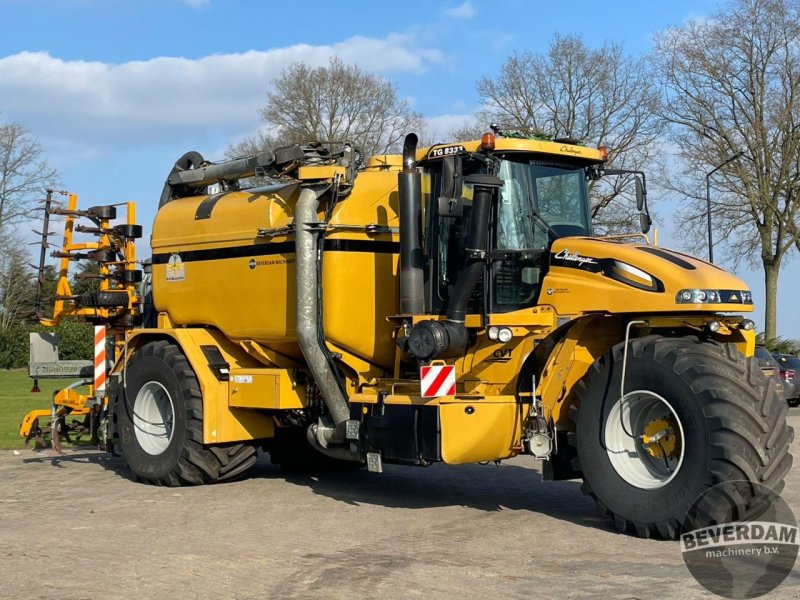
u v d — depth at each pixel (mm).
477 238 7500
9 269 48125
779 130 32938
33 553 6512
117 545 6766
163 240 10641
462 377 8055
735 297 6941
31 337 12094
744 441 6398
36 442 13219
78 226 11852
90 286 12891
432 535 7094
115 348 11711
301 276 8625
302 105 37781
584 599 5242
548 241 7875
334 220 8664
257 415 9836
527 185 7859
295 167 9164
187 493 9273
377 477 10344
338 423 8742
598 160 8188
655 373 6801
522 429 7676
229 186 10492
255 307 9461
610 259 7273
